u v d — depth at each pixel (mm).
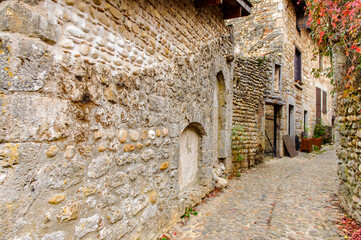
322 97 13992
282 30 8523
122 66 2123
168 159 2930
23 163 1316
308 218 3283
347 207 3354
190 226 3080
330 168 6680
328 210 3551
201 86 3885
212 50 4375
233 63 5836
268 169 6594
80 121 1673
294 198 4152
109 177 1952
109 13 1964
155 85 2621
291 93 9508
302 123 10969
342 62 3635
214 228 3018
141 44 2391
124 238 2121
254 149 6898
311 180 5375
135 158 2295
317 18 3367
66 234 1562
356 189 3014
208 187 4305
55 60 1504
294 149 9227
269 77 7824
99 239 1834
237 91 6043
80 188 1673
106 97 1910
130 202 2217
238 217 3357
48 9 1482
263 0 8922
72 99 1607
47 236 1438
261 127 7395
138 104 2328
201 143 4105
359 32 2785
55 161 1492
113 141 1998
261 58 7570
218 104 5344
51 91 1472
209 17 4211
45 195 1433
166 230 2877
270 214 3453
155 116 2619
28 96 1351
